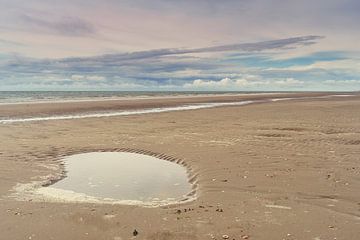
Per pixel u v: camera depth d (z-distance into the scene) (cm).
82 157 1540
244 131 2112
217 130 2192
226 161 1338
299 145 1623
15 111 3272
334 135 1892
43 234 707
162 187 1088
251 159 1354
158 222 766
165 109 4059
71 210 845
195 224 751
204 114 3306
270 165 1257
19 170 1263
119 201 945
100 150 1670
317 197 916
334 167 1213
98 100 5616
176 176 1223
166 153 1566
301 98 7106
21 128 2289
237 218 781
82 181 1161
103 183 1136
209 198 934
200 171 1226
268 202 886
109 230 727
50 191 1040
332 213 804
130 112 3581
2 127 2314
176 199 962
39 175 1211
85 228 738
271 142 1714
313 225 738
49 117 2988
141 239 684
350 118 2750
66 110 3559
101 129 2297
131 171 1299
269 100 6297
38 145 1742
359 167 1212
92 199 960
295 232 705
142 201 946
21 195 980
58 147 1709
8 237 692
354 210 822
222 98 7212
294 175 1122
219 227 734
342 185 1012
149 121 2738
